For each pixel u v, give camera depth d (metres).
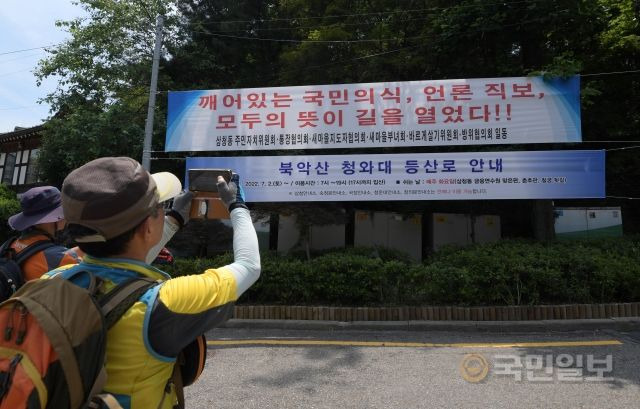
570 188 7.69
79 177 1.23
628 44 8.55
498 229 11.70
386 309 6.45
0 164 21.30
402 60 10.07
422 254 11.86
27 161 20.11
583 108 8.48
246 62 12.48
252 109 8.49
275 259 7.56
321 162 8.21
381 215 11.53
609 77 9.07
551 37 9.05
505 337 5.71
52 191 2.64
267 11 12.65
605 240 8.04
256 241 1.54
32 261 2.46
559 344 5.30
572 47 9.33
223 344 5.60
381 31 10.78
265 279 6.95
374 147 8.59
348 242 11.84
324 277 6.80
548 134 7.84
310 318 6.54
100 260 1.29
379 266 6.82
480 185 7.86
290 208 8.97
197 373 1.43
